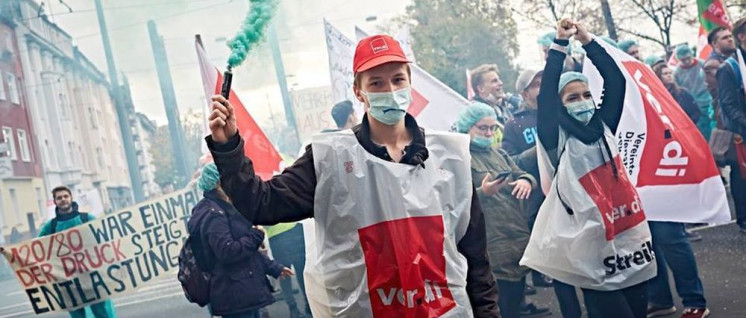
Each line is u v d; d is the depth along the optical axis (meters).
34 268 5.79
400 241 2.56
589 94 4.21
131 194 13.80
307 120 10.07
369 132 2.64
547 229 4.25
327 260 2.61
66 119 13.88
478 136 5.09
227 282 4.51
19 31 13.37
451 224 2.63
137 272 5.92
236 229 4.49
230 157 2.39
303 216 2.58
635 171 4.95
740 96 7.52
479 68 7.04
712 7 7.93
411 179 2.58
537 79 5.80
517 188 4.81
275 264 4.93
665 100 4.98
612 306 4.15
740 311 5.16
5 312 9.84
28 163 13.42
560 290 5.01
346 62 6.81
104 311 5.96
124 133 13.59
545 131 4.23
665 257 5.15
